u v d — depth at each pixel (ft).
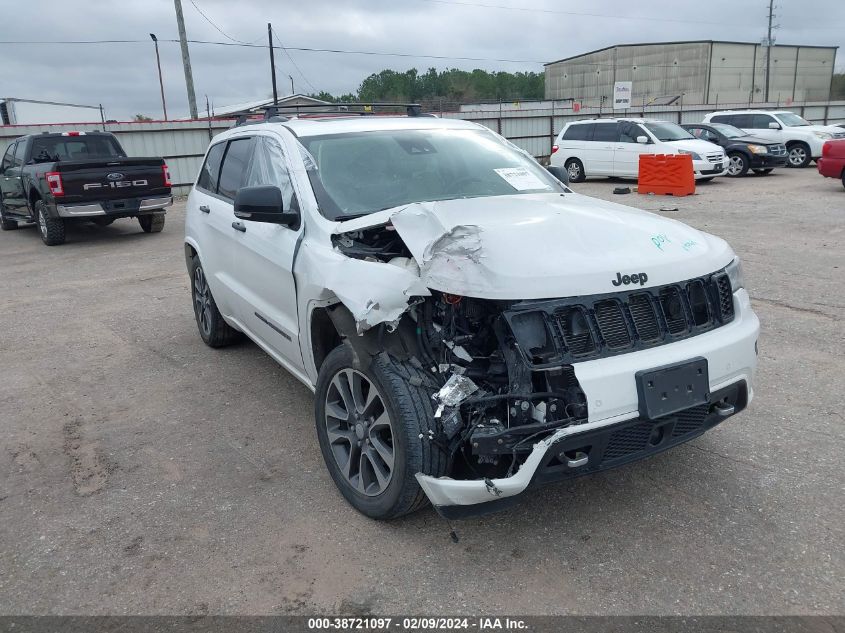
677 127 63.93
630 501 11.28
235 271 15.92
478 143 15.37
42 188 40.32
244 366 18.47
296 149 13.73
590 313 9.38
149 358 19.49
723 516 10.76
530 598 9.12
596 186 63.31
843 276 25.12
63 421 15.40
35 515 11.59
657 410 9.30
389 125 15.16
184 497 11.97
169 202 42.91
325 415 11.58
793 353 17.62
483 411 9.46
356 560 10.03
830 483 11.56
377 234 11.71
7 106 113.50
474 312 9.73
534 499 11.44
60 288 29.45
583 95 242.37
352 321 10.50
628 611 8.82
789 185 56.75
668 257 10.39
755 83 224.33
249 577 9.76
